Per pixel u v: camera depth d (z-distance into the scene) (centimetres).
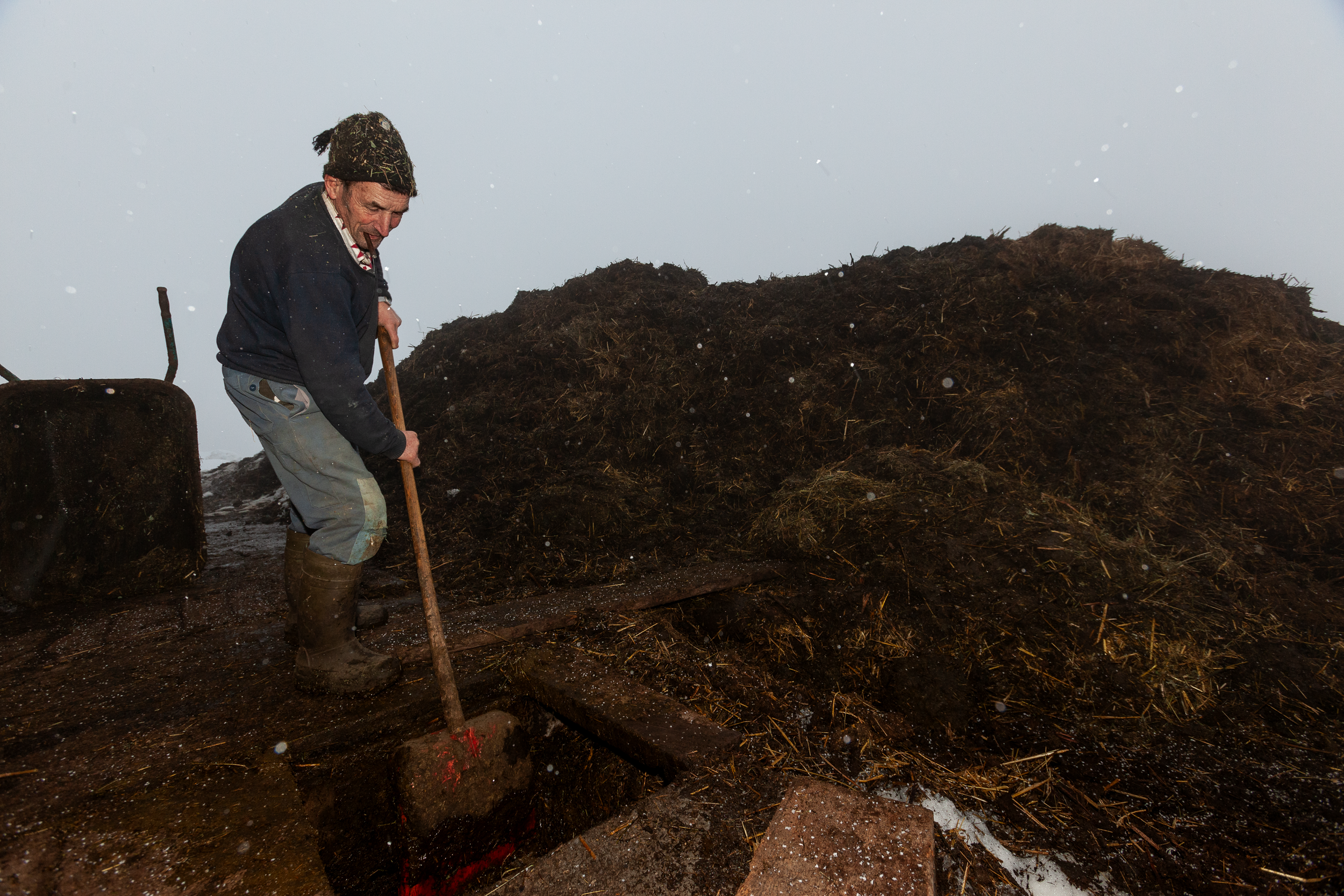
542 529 351
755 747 172
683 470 406
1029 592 261
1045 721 202
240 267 169
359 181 161
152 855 123
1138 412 380
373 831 176
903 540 292
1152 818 156
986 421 380
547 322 547
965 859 134
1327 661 232
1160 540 310
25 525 281
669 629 246
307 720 173
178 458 317
